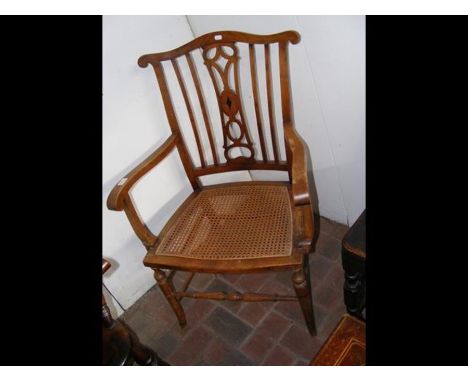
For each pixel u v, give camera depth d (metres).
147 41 1.23
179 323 1.40
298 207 0.92
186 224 1.21
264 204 1.22
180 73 1.25
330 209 1.64
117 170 1.28
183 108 1.40
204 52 1.13
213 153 1.32
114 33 1.14
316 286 1.46
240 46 1.32
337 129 1.30
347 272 1.02
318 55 1.15
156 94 1.30
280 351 1.29
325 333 1.30
